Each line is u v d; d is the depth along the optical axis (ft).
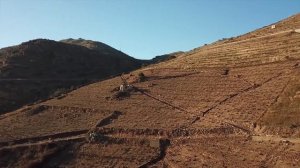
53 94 400.67
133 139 242.99
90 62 598.75
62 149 248.93
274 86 268.00
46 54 574.15
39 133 273.95
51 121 295.07
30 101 437.99
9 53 565.12
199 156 211.00
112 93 328.49
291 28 380.37
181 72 354.74
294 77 266.98
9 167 244.63
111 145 243.60
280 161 186.70
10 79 487.20
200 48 449.06
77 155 241.76
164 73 363.15
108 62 623.36
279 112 230.07
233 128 231.71
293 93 243.40
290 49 325.42
